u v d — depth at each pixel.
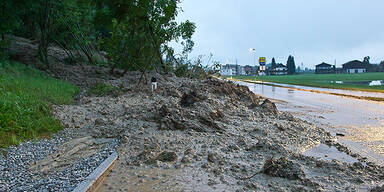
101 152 6.15
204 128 8.09
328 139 8.31
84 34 21.08
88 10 19.28
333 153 6.97
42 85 11.95
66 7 17.70
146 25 16.20
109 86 14.30
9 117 7.19
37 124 7.55
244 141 7.25
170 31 16.11
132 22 16.72
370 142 8.15
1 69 12.41
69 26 18.61
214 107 10.20
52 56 20.81
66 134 7.41
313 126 10.16
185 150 6.48
